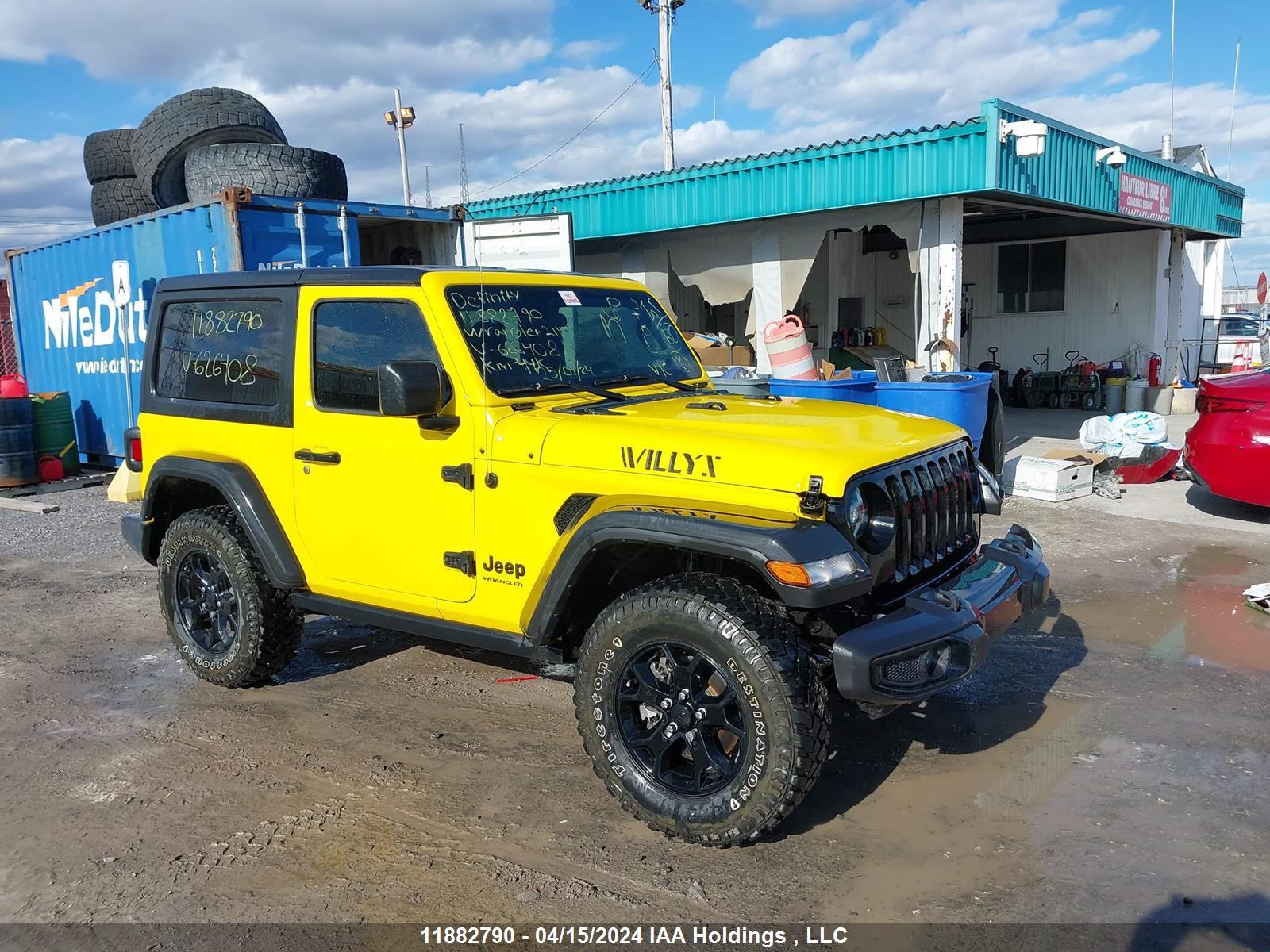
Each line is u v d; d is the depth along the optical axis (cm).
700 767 340
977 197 1194
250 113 1159
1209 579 657
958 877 324
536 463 367
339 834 361
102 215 1358
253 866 340
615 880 327
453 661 550
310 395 436
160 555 516
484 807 379
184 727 462
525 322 418
